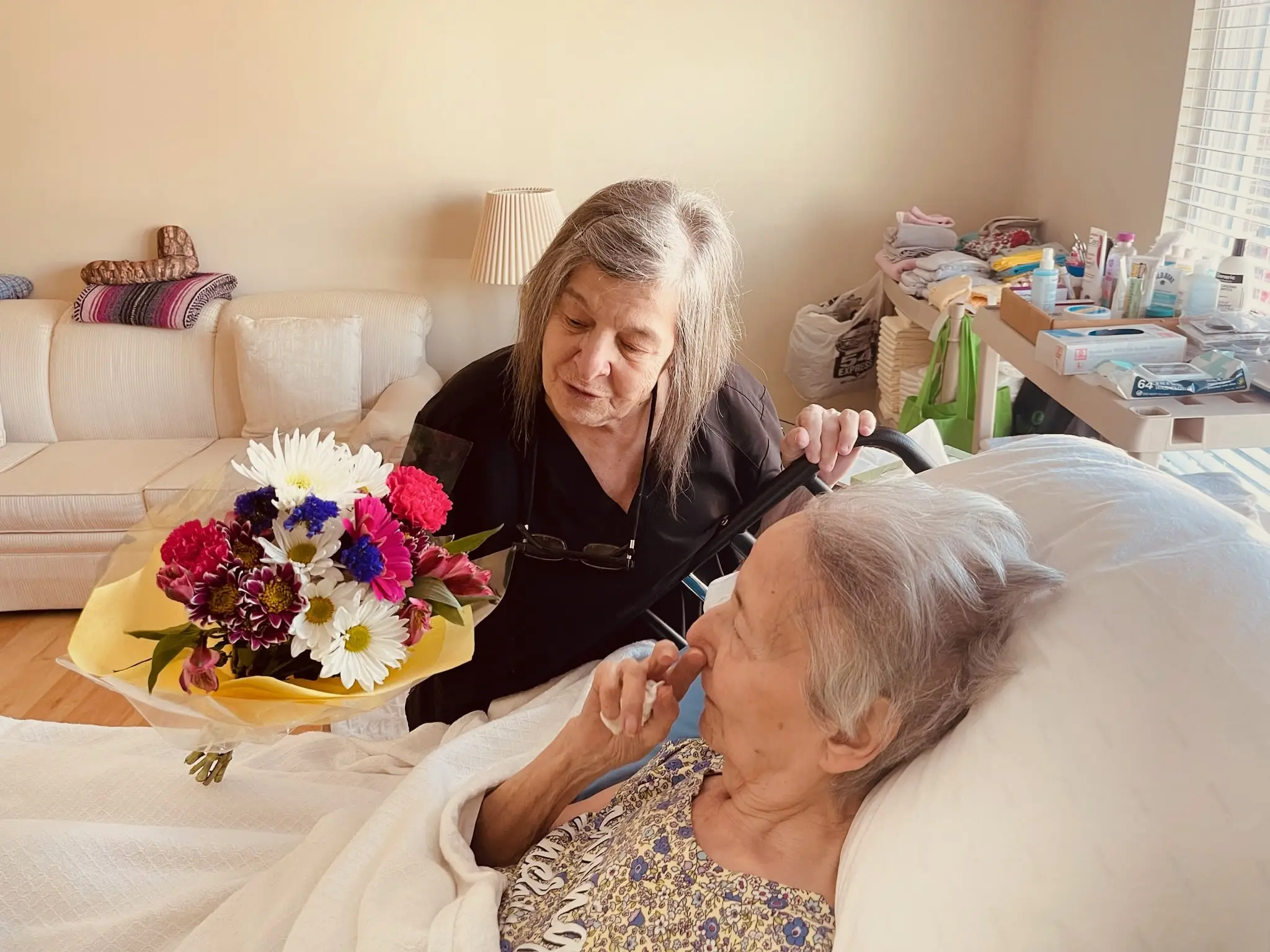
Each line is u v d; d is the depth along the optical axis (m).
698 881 0.87
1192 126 2.52
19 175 3.67
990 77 3.50
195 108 3.60
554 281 1.19
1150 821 0.72
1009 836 0.75
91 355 3.56
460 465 1.26
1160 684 0.76
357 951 0.91
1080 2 3.09
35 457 3.40
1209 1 2.43
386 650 0.92
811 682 0.82
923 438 1.79
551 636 1.39
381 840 1.03
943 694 0.84
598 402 1.20
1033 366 1.99
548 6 3.47
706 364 1.29
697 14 3.48
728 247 1.29
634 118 3.59
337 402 3.46
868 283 3.61
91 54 3.54
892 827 0.82
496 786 1.09
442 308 3.82
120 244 3.76
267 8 3.48
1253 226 2.23
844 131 3.58
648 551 1.38
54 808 1.14
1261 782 0.70
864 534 0.83
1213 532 0.88
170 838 1.09
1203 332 1.86
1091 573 0.87
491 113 3.59
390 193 3.68
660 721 0.99
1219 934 0.70
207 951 0.97
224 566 0.89
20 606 3.15
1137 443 1.61
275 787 1.21
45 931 1.00
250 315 3.61
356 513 0.95
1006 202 3.64
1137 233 2.78
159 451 3.43
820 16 3.46
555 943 0.87
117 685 0.95
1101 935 0.71
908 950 0.77
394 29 3.50
